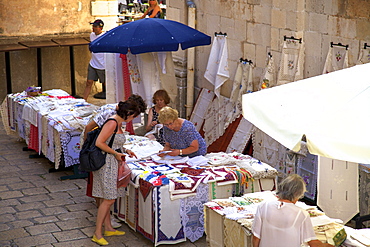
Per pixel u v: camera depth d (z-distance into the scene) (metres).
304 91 4.68
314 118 4.21
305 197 7.53
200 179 6.29
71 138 8.19
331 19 7.45
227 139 9.19
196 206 6.34
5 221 6.98
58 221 7.00
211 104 9.76
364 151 3.85
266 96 4.77
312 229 4.60
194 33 8.96
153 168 6.63
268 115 4.50
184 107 10.48
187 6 10.06
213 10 9.56
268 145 8.40
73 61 13.39
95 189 6.34
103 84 13.62
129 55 9.55
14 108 9.94
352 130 3.99
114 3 13.89
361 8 6.99
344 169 5.87
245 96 4.87
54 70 13.56
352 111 4.17
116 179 6.26
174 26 8.95
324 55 7.66
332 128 4.05
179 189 6.16
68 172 8.76
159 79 9.65
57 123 8.16
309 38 7.85
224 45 9.31
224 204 5.66
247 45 8.95
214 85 9.58
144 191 6.25
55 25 13.33
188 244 6.39
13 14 12.76
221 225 5.50
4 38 12.78
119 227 6.81
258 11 8.60
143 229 6.41
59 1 13.23
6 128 10.32
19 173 8.67
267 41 8.55
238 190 6.55
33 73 13.41
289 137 4.17
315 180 7.36
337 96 4.43
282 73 8.17
